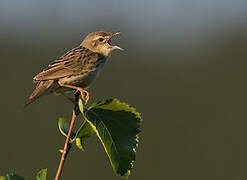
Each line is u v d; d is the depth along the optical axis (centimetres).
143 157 1612
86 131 460
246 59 2114
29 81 1767
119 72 1933
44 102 1647
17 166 1473
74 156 1523
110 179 1490
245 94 1905
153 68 1994
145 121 1759
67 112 1620
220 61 2078
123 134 448
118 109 454
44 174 427
